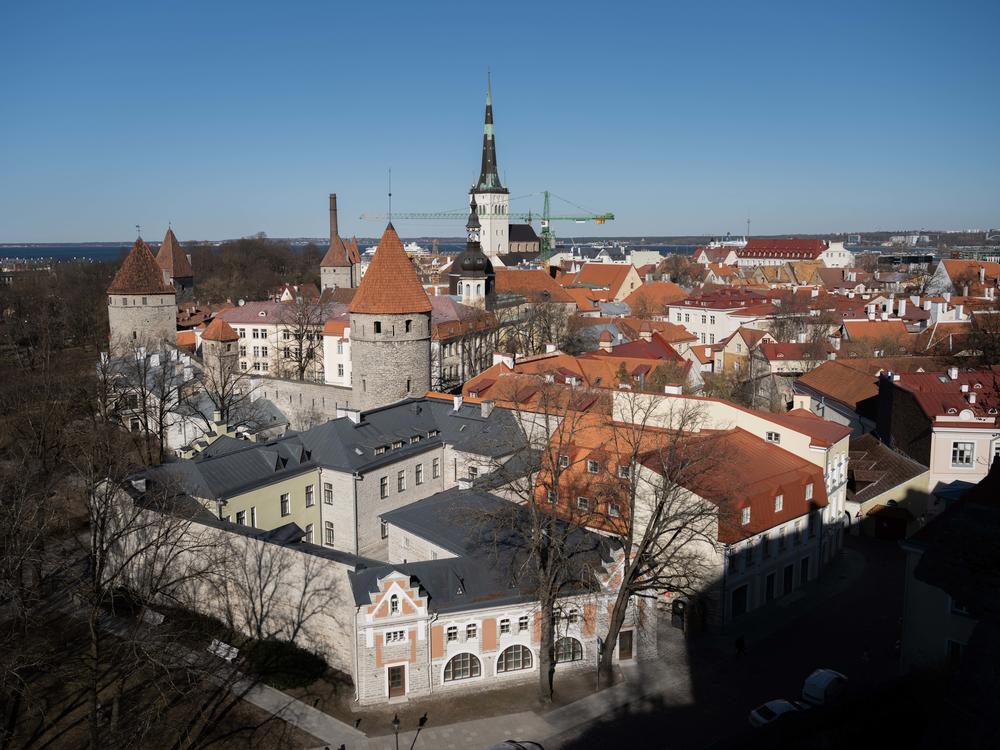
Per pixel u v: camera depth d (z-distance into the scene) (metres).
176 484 61.94
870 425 91.75
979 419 75.56
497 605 51.53
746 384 115.94
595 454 64.50
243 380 109.69
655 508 56.78
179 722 47.31
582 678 52.94
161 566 59.69
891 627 58.94
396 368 89.88
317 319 145.38
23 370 128.38
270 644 54.97
